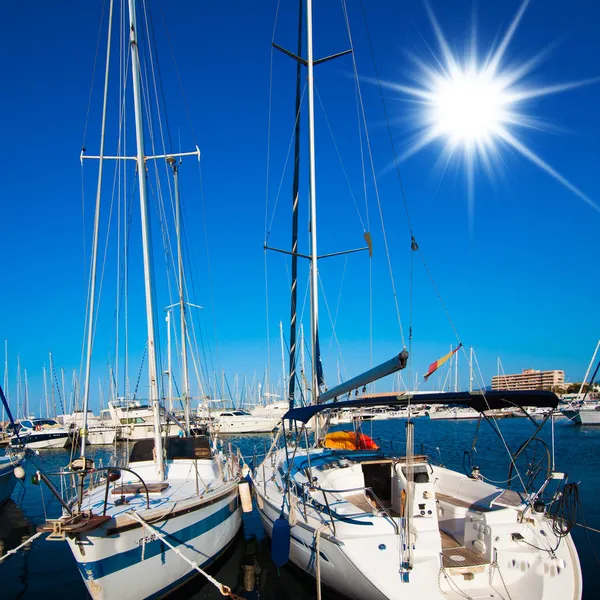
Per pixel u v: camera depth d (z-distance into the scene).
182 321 20.55
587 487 17.33
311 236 12.96
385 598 6.49
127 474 10.80
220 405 49.97
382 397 7.35
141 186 10.52
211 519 9.75
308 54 13.13
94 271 10.78
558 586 6.44
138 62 10.80
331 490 8.18
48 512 16.39
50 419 47.66
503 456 25.81
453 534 8.00
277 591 9.09
